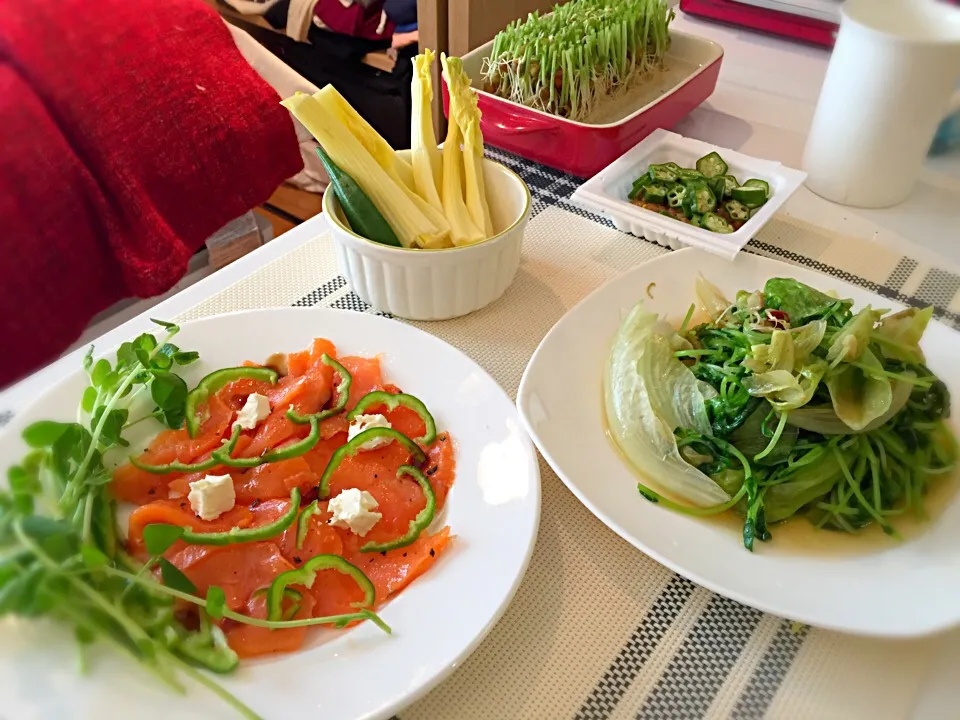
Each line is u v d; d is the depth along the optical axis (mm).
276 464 586
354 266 725
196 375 658
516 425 599
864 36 818
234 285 799
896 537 553
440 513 569
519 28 1062
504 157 1041
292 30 1761
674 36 1179
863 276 826
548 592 530
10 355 1085
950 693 473
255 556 528
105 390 602
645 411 599
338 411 633
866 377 573
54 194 1092
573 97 1011
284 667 458
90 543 493
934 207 942
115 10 1205
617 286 726
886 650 498
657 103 976
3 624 450
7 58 1091
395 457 599
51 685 433
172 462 593
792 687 477
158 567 517
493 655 490
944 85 823
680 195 871
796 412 571
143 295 1213
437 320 766
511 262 746
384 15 1690
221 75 1321
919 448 582
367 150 746
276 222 1803
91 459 554
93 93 1147
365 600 505
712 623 514
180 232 1293
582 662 488
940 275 830
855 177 909
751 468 576
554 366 646
